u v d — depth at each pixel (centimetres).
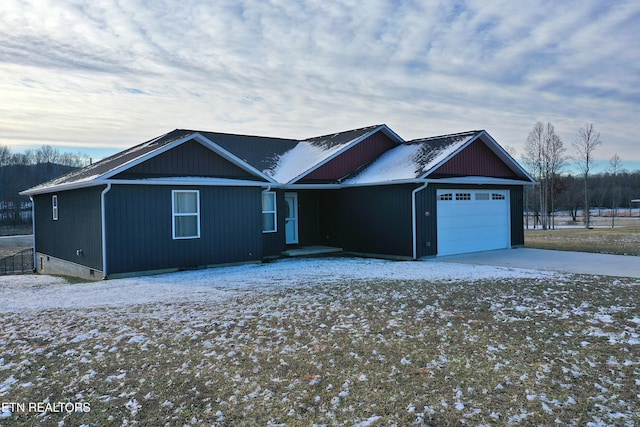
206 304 791
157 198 1203
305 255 1600
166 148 1216
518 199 1773
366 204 1585
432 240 1477
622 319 642
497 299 787
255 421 370
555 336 569
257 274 1148
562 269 1166
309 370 473
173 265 1228
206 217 1288
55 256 1545
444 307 733
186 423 369
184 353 533
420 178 1387
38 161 6669
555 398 397
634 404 383
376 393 416
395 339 568
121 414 387
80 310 771
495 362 484
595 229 3053
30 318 722
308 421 368
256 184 1371
